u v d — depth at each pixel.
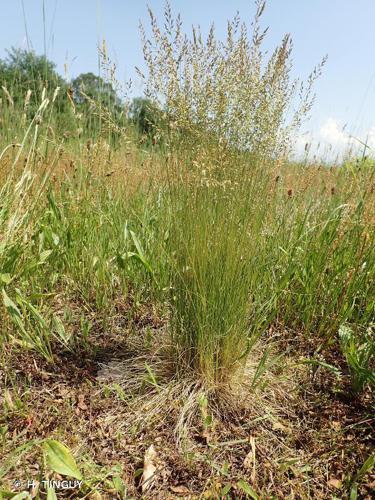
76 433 1.63
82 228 2.71
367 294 2.42
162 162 2.08
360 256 2.26
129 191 3.08
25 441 1.55
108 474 1.43
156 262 2.53
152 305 2.52
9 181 2.08
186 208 1.80
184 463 1.54
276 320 2.48
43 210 2.52
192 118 1.80
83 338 2.23
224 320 1.79
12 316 1.78
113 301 2.57
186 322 1.87
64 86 2.73
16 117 2.69
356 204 2.73
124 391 1.88
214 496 1.38
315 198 2.98
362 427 1.72
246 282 1.83
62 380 1.92
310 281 2.40
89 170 2.71
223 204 1.77
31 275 2.23
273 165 2.02
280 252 2.52
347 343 2.08
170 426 1.71
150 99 1.82
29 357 2.02
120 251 2.71
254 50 1.81
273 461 1.57
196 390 1.86
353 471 1.53
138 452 1.59
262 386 1.84
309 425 1.76
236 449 1.61
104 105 2.33
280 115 1.89
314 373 2.05
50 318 2.23
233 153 1.82
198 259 1.73
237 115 1.82
